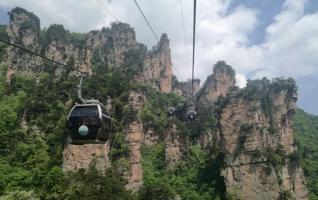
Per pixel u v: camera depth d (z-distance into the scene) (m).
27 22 176.62
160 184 126.00
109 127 27.67
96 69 180.75
